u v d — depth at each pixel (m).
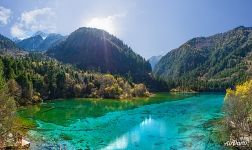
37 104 144.75
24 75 145.12
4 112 62.50
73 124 96.12
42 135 78.94
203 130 87.31
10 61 155.62
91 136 81.00
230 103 77.12
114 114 119.88
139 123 100.88
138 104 158.62
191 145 71.75
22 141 67.44
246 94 91.06
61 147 68.50
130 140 77.62
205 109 136.38
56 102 159.00
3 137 62.41
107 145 72.50
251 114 73.94
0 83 88.06
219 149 66.62
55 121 100.12
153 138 79.75
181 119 108.12
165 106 149.88
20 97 136.62
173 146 71.50
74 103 156.62
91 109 134.00
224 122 84.62
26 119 100.38
